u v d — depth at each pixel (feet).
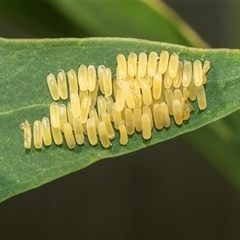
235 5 0.28
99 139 0.22
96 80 0.22
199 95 0.22
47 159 0.22
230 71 0.22
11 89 0.22
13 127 0.22
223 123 0.24
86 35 0.25
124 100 0.22
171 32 0.24
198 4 0.32
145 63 0.22
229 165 0.24
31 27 0.25
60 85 0.22
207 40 0.32
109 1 0.24
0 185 0.22
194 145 0.24
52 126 0.22
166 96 0.22
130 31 0.24
